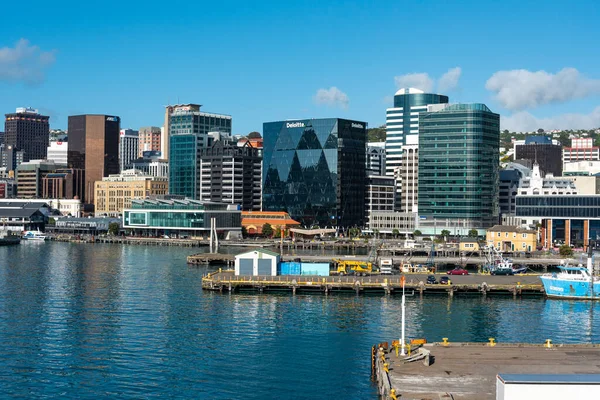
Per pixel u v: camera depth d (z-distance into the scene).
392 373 107.81
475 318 166.75
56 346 139.50
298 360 130.50
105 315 168.50
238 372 123.50
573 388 85.81
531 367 110.94
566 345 124.75
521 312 174.38
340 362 129.25
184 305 181.75
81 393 112.88
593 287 192.12
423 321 163.25
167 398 110.94
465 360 115.00
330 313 171.62
